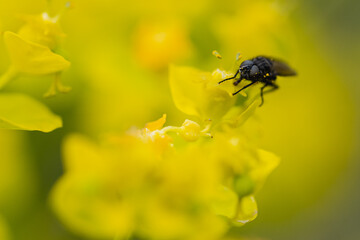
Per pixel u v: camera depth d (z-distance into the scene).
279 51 0.22
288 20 0.23
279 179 0.24
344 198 0.25
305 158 0.24
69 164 0.20
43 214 0.22
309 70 0.25
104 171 0.20
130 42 0.23
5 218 0.22
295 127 0.24
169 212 0.20
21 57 0.18
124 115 0.23
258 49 0.22
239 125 0.18
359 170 0.25
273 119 0.24
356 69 0.26
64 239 0.22
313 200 0.24
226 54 0.22
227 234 0.23
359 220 0.26
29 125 0.18
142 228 0.20
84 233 0.21
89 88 0.23
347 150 0.25
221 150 0.19
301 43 0.25
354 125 0.25
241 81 0.18
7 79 0.18
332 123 0.25
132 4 0.23
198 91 0.18
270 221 0.24
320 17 0.25
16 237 0.22
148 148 0.19
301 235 0.25
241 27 0.22
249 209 0.19
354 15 0.26
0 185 0.22
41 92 0.22
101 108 0.23
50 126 0.18
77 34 0.23
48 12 0.18
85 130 0.23
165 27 0.23
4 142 0.22
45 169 0.22
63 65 0.18
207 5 0.23
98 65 0.23
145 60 0.23
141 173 0.20
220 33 0.22
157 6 0.23
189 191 0.20
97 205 0.20
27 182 0.22
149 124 0.18
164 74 0.23
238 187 0.19
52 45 0.18
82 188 0.20
